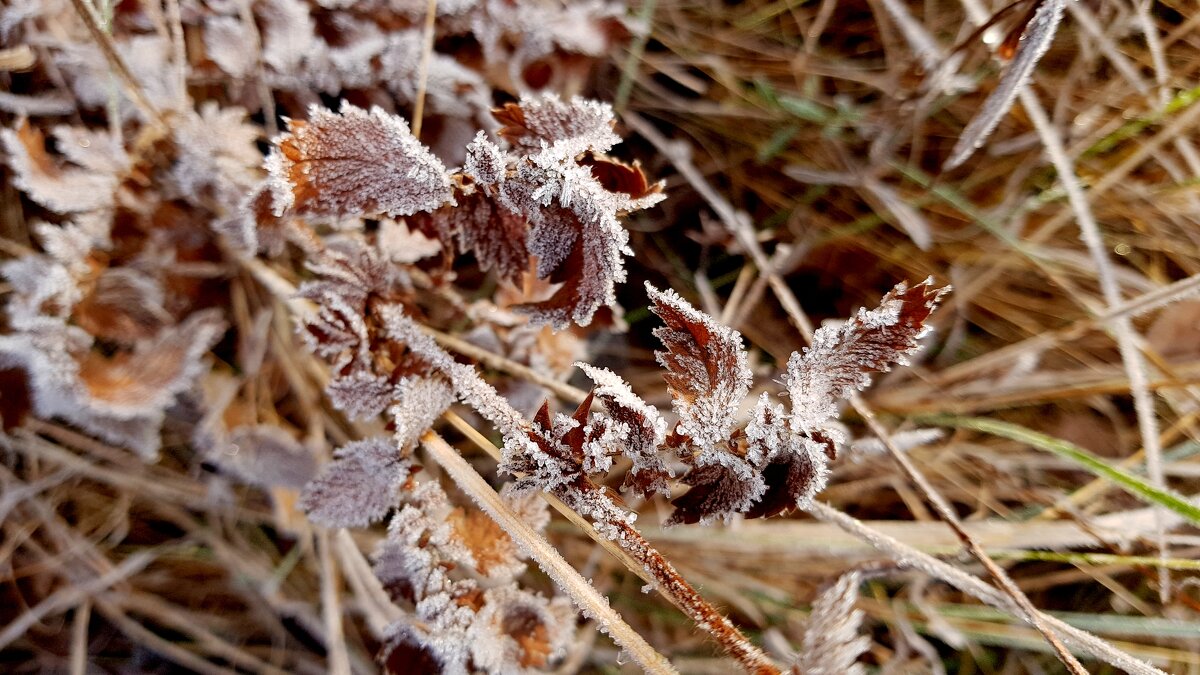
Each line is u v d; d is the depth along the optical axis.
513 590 0.29
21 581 0.32
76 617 0.32
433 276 0.31
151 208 0.31
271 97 0.32
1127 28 0.35
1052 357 0.35
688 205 0.37
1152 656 0.32
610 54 0.36
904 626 0.33
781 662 0.32
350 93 0.32
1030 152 0.36
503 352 0.32
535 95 0.34
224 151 0.31
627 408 0.26
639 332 0.37
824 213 0.37
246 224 0.29
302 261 0.33
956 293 0.36
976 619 0.33
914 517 0.35
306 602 0.33
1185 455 0.34
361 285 0.29
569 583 0.27
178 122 0.30
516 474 0.27
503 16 0.33
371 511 0.28
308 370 0.33
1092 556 0.31
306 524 0.32
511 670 0.28
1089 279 0.35
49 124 0.32
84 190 0.30
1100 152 0.36
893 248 0.37
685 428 0.26
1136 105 0.35
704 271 0.37
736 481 0.26
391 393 0.28
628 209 0.27
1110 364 0.35
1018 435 0.32
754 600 0.33
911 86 0.36
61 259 0.30
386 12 0.32
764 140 0.37
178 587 0.33
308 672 0.33
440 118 0.33
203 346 0.31
